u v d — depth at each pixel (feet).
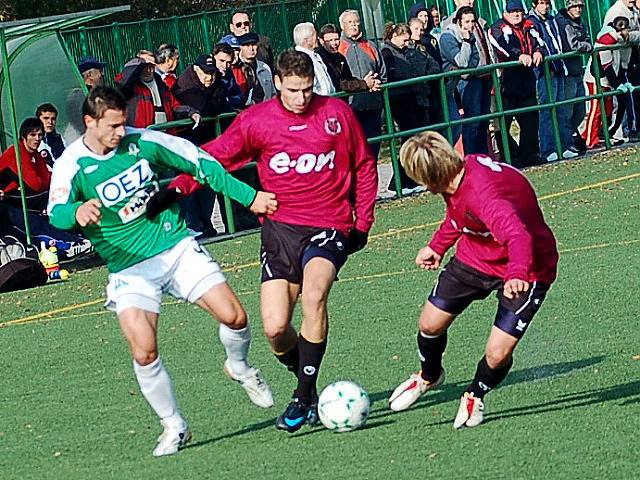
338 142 48.42
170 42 165.68
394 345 62.54
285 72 47.44
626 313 64.44
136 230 46.44
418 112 118.52
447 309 47.55
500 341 45.21
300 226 48.42
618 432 43.75
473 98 122.21
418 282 78.69
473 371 55.83
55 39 109.70
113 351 68.54
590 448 42.06
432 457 42.86
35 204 100.42
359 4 191.52
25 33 104.27
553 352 58.03
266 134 48.26
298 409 47.26
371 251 91.15
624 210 97.04
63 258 103.14
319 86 107.96
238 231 108.58
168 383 46.75
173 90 104.01
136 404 55.83
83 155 45.34
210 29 172.04
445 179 44.14
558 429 44.88
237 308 47.34
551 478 39.27
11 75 109.91
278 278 48.52
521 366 56.03
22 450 49.67
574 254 82.23
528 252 42.29
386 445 45.01
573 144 131.54
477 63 121.80
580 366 54.90
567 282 73.51
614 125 137.08
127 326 46.03
